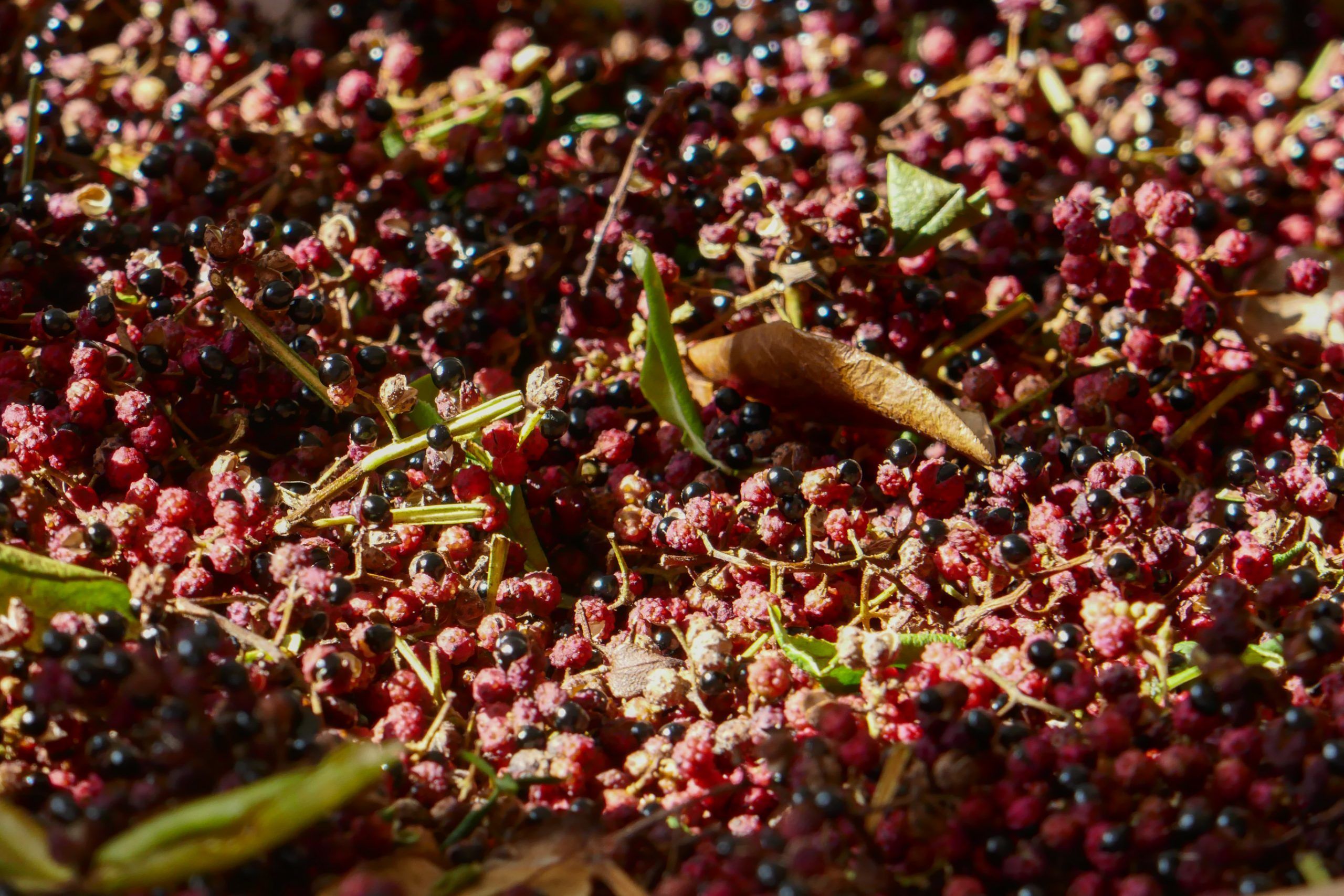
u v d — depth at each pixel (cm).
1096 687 33
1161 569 36
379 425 37
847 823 32
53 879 31
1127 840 32
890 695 34
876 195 38
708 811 34
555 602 36
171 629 34
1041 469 36
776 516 36
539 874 32
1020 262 39
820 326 38
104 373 36
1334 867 32
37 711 33
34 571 34
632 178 39
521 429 36
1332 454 36
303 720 33
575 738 34
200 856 31
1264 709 34
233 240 36
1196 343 38
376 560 35
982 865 32
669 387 37
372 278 39
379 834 32
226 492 35
